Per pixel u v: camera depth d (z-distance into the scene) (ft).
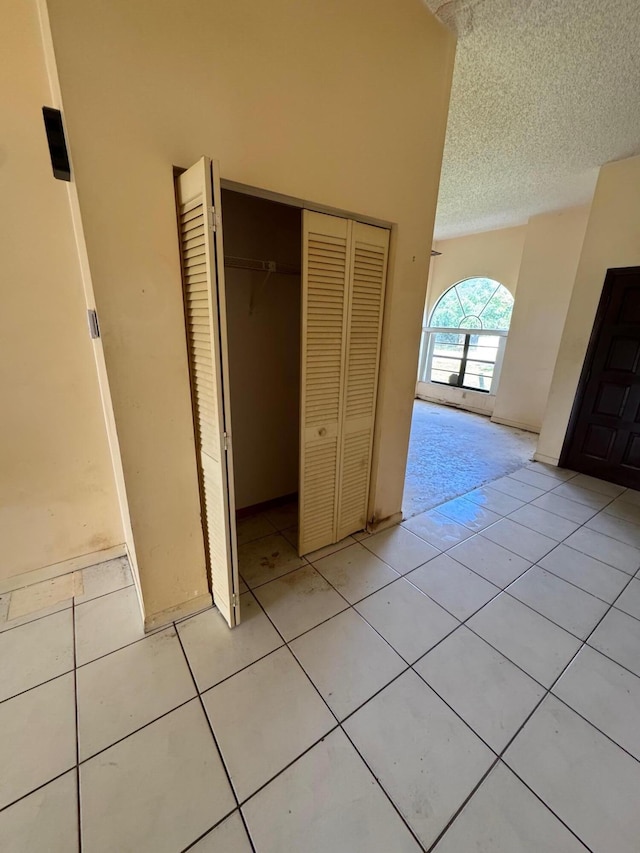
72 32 2.99
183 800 3.26
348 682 4.37
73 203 3.93
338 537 7.00
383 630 5.13
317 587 5.89
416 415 17.46
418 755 3.67
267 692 4.22
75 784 3.34
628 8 4.69
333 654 4.73
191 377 4.50
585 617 5.50
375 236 5.54
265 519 7.89
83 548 5.94
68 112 3.12
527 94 6.60
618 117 7.14
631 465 9.81
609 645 5.03
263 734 3.80
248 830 3.09
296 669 4.50
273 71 4.03
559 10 4.83
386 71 4.89
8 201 4.35
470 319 18.06
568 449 11.06
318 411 5.77
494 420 16.39
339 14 4.30
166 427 4.38
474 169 9.79
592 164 9.33
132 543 4.70
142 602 4.80
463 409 18.58
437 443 13.37
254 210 6.44
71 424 5.40
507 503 8.91
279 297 7.23
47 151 4.40
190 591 5.18
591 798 3.39
